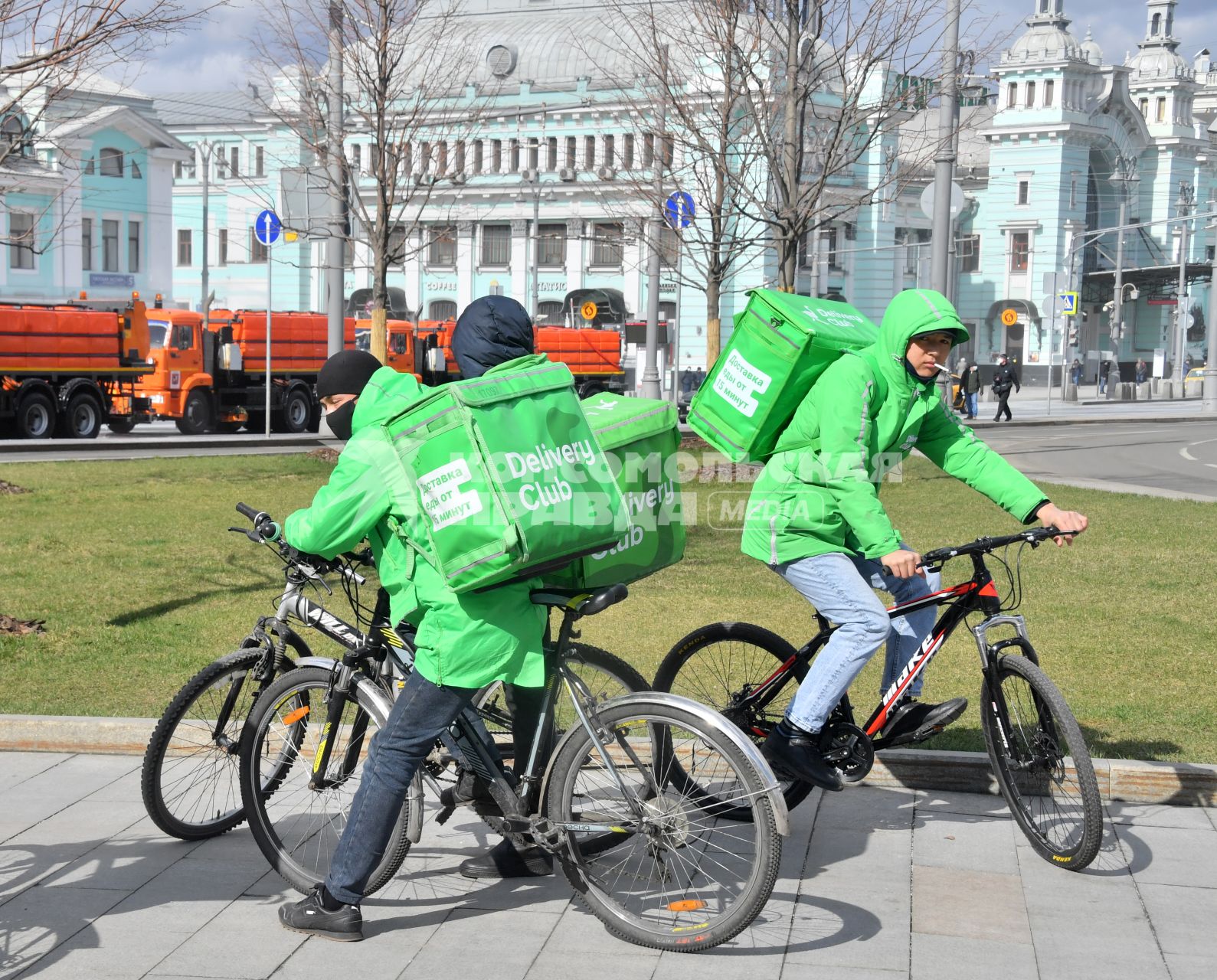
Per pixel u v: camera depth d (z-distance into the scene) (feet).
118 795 17.79
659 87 69.72
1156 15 281.33
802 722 15.66
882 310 217.77
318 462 67.72
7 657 25.14
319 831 15.70
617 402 15.08
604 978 12.90
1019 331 243.81
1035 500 16.29
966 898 14.67
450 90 96.12
